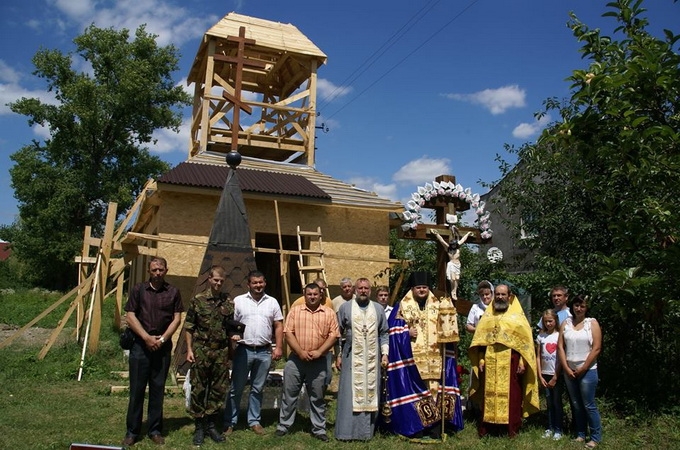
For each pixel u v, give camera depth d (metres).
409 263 12.46
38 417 6.80
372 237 13.59
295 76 17.31
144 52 33.19
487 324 6.93
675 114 5.48
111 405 7.52
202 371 6.06
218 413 6.45
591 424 6.41
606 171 8.39
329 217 13.28
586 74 5.43
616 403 7.69
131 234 10.76
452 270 8.75
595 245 9.32
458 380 6.97
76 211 32.12
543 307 9.76
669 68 5.12
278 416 7.32
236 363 6.50
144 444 5.92
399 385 6.58
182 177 11.88
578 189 9.40
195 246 11.97
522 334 6.78
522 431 6.93
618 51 5.68
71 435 6.09
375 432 6.62
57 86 32.66
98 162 33.34
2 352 10.94
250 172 13.68
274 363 9.80
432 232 8.82
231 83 17.91
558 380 6.72
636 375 8.02
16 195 31.44
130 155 33.97
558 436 6.64
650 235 5.86
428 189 9.07
